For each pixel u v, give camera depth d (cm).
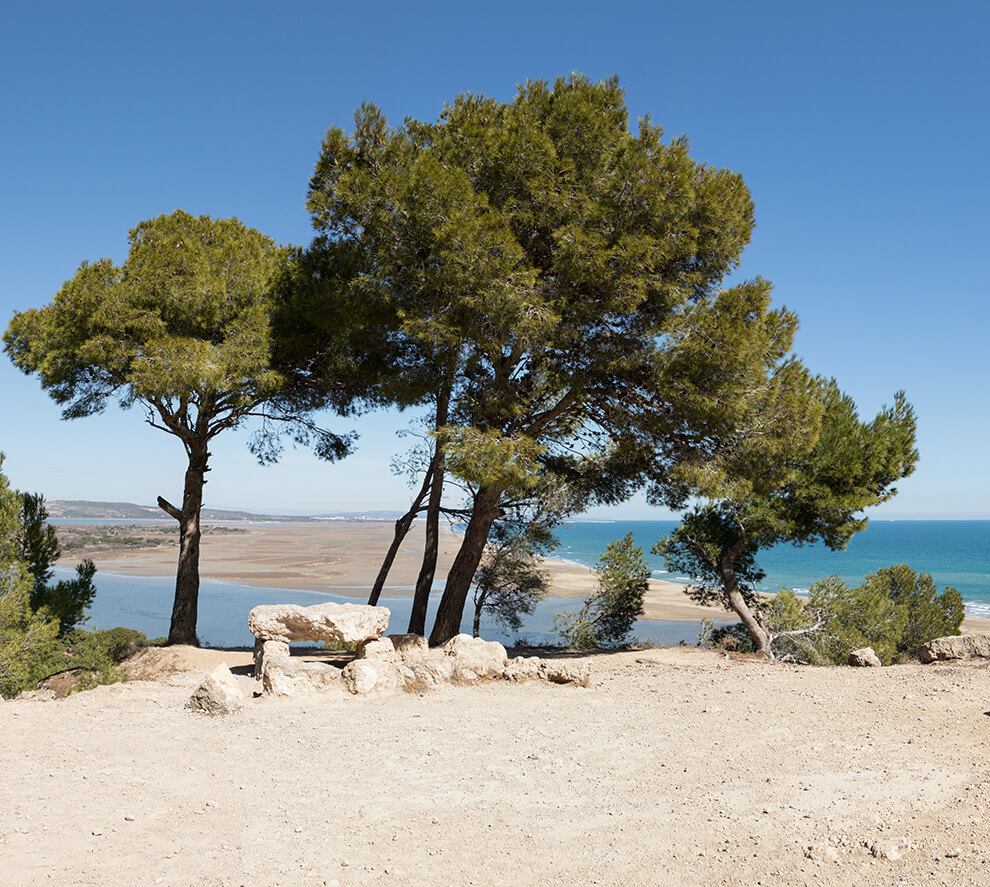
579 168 1245
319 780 623
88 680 1160
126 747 716
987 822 477
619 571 1911
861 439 1566
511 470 1152
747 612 1587
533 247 1248
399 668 1005
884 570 1962
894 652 1634
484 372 1413
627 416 1308
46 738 749
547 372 1338
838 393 1628
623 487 1574
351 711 871
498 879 447
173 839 498
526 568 1905
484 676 1047
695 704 899
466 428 1191
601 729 785
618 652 1523
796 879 427
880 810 521
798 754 671
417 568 6103
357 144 1279
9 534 1259
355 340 1455
